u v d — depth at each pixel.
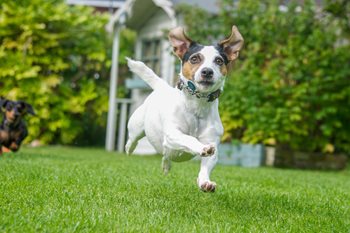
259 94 12.90
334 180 8.95
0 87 16.03
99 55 16.78
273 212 4.91
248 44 13.77
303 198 5.96
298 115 12.58
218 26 14.20
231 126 13.05
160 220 4.10
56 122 16.16
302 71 12.96
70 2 21.84
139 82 15.55
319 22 13.59
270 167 12.49
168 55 15.34
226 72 4.63
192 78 4.51
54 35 16.08
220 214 4.62
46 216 3.93
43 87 15.70
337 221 4.72
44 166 7.30
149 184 6.06
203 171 4.54
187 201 5.16
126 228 3.75
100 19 17.20
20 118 9.72
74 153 12.40
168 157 4.90
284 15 13.38
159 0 14.53
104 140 17.95
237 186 6.58
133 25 16.86
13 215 3.85
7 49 16.00
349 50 13.21
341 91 12.91
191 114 4.64
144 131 5.52
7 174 6.00
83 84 16.89
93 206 4.44
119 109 17.86
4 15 15.66
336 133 13.37
